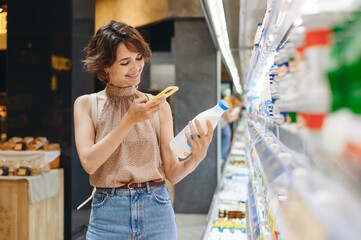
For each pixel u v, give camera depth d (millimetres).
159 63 6871
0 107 6938
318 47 477
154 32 6793
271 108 1378
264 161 991
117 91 1519
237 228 2852
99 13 6832
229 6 2438
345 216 358
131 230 1423
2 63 7574
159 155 1534
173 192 5227
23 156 3842
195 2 5031
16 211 3416
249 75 3078
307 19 512
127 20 6266
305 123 527
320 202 414
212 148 5168
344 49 413
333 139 418
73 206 4145
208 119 1432
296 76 640
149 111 1289
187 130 1445
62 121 4211
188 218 5004
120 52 1397
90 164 1354
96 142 1503
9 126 4340
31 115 4289
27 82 4285
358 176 400
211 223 2826
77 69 4305
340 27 437
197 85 5156
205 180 5176
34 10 4262
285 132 938
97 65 1423
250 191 2727
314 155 531
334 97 423
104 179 1448
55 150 4078
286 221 601
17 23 4297
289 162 739
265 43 1518
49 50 4250
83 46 4422
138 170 1450
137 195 1437
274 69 1242
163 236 1465
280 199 829
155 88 6695
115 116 1515
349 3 462
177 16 5113
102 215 1445
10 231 3422
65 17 4211
